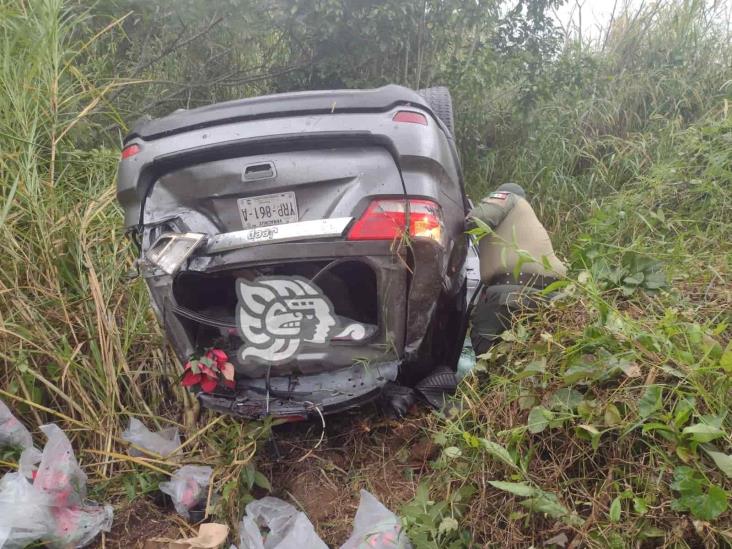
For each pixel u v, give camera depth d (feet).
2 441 8.07
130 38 16.60
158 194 7.89
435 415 8.19
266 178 7.39
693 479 4.95
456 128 16.99
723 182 11.80
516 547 5.86
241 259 7.43
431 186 7.38
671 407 5.72
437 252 7.45
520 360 7.20
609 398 5.94
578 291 7.23
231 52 17.81
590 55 18.12
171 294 7.88
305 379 8.15
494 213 9.68
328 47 16.80
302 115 7.41
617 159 15.40
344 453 8.62
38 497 7.15
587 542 5.25
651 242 10.96
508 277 9.53
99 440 8.70
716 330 6.02
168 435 8.83
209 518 7.65
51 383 8.93
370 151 7.36
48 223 9.94
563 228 14.85
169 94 17.11
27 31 10.60
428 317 7.79
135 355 9.96
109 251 10.76
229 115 7.53
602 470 5.76
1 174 10.04
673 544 5.09
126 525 7.74
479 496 6.43
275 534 7.16
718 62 17.48
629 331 6.24
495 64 16.56
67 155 11.73
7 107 10.20
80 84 12.17
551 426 5.93
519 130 17.95
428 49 16.96
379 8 15.53
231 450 8.07
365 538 6.45
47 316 9.39
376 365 7.96
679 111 16.44
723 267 8.46
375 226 7.27
